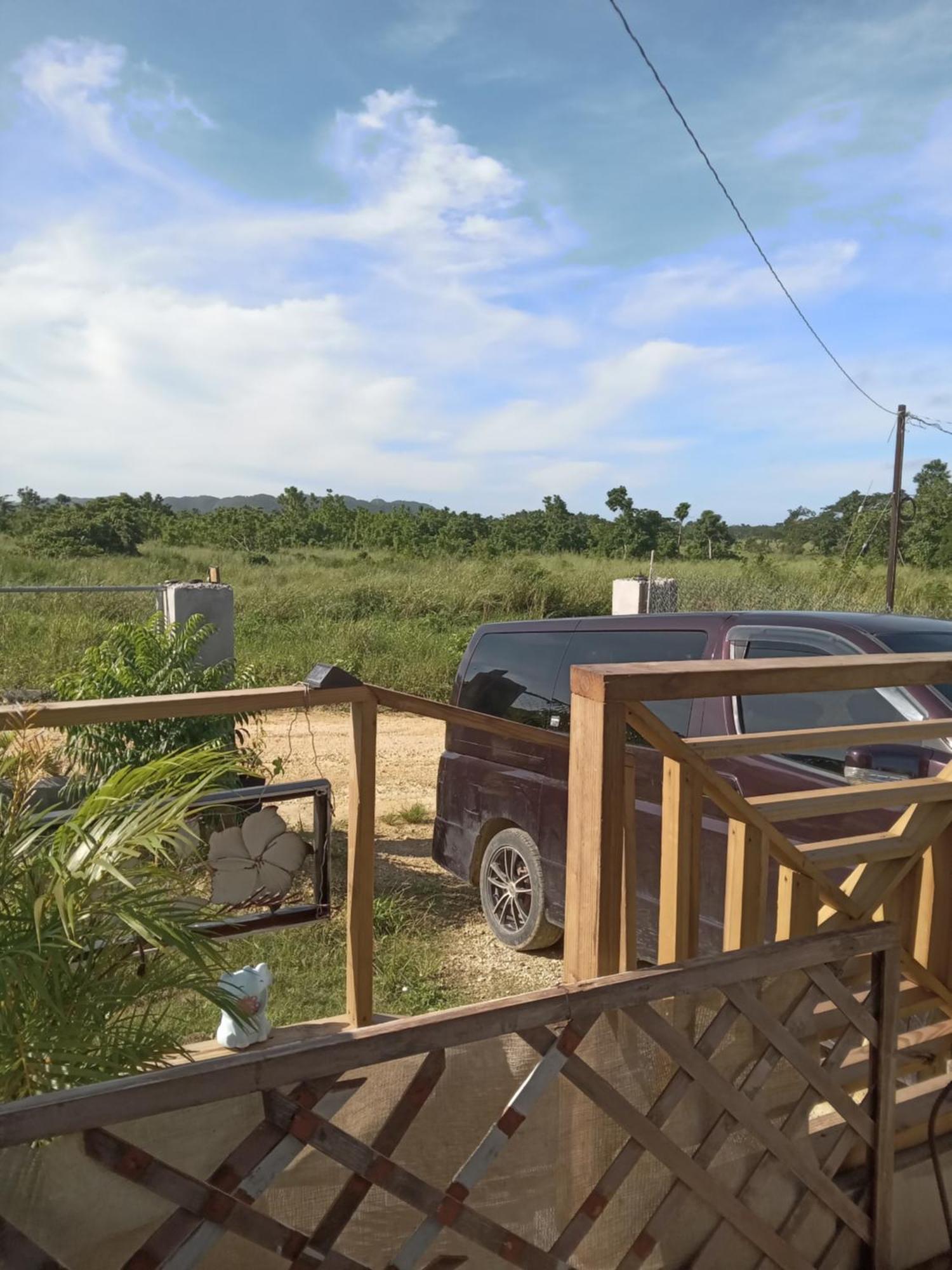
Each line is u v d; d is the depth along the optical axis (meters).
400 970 4.86
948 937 2.81
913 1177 2.69
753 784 4.06
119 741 5.66
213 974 2.60
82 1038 2.27
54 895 2.23
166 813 2.51
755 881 2.48
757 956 2.19
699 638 4.75
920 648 4.23
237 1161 1.62
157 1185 1.55
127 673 6.12
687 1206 2.25
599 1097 2.02
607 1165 2.13
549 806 5.05
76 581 22.05
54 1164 1.50
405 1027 1.77
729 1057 2.27
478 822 5.56
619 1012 2.09
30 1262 1.47
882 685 2.51
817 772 3.93
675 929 2.42
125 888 2.47
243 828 3.43
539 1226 2.04
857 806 2.59
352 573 24.98
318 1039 1.71
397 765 9.84
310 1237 1.71
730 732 4.28
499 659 5.68
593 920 2.19
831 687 2.43
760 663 2.35
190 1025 3.67
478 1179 1.87
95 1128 1.50
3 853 2.42
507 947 5.33
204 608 7.12
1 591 6.91
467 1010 1.84
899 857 2.70
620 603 12.55
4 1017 2.21
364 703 3.31
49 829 2.66
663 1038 2.09
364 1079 1.77
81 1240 1.53
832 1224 2.48
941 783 2.71
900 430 20.48
